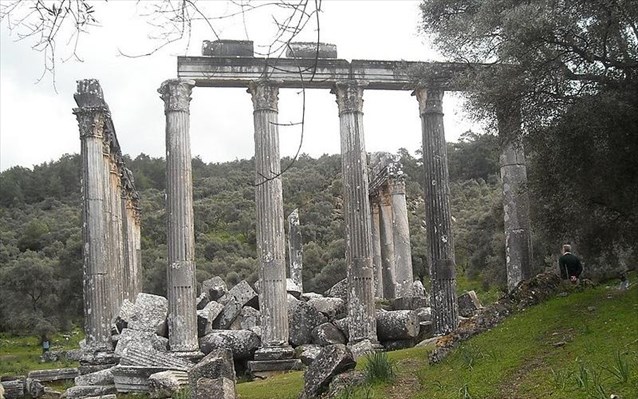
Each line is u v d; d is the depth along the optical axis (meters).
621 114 14.88
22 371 36.16
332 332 27.69
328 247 62.16
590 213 17.84
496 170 78.62
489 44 17.66
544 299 16.75
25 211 91.50
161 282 59.41
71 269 62.38
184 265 26.11
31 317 62.38
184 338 25.58
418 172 81.25
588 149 15.59
